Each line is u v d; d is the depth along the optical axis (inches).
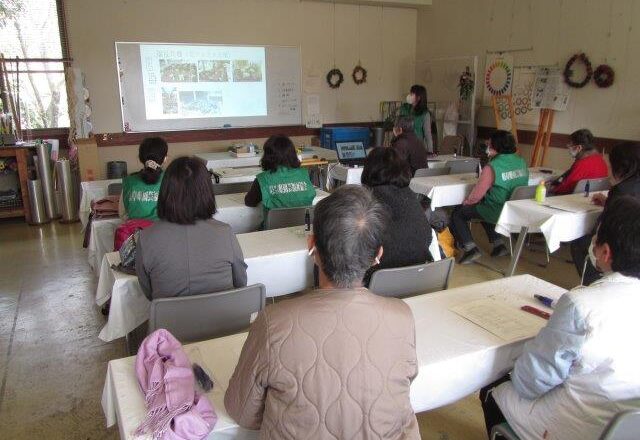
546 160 231.3
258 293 70.1
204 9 247.4
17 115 218.8
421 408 55.7
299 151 222.8
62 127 234.2
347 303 38.3
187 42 247.0
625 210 50.3
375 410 36.5
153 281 70.0
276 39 266.7
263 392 37.9
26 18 218.4
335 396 35.9
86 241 136.2
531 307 66.9
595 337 47.8
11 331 116.3
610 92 200.7
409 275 79.3
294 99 277.4
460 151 256.8
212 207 71.0
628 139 195.8
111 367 53.0
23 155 207.5
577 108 214.8
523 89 238.7
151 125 247.3
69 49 226.1
